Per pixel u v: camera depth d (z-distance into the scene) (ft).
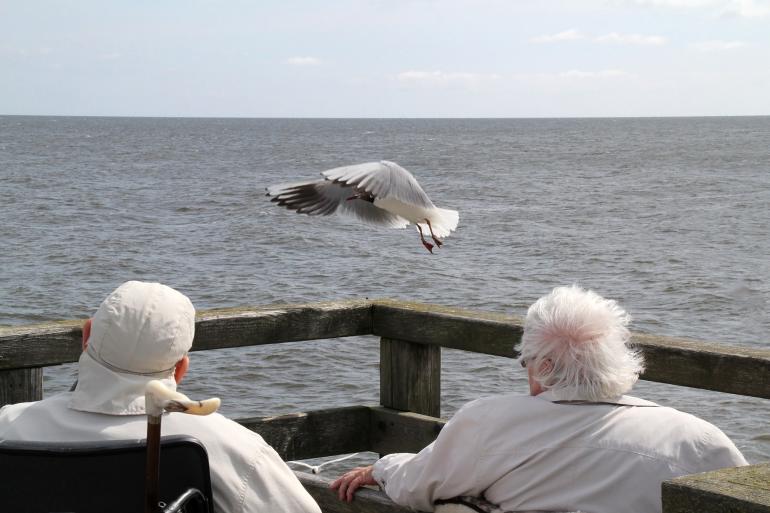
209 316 14.53
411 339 15.33
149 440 7.68
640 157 310.04
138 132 630.74
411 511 10.22
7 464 8.28
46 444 8.14
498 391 40.24
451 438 9.52
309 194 11.27
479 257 85.61
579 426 9.09
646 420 9.06
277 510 8.80
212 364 44.55
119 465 8.18
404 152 356.59
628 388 9.29
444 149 391.04
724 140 494.59
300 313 15.19
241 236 98.22
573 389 9.18
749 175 213.05
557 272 77.61
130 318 8.59
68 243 90.79
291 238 96.43
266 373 43.32
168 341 8.64
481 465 9.30
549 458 9.06
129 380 8.70
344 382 42.32
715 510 6.90
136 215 119.03
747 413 36.11
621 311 9.50
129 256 83.30
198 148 378.53
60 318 58.75
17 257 81.35
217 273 75.66
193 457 8.25
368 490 10.81
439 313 14.98
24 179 178.09
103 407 8.68
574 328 9.15
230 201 138.41
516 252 89.25
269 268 78.28
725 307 61.98
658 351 12.82
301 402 39.78
